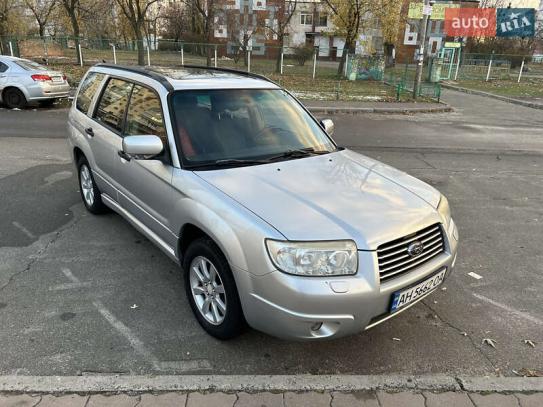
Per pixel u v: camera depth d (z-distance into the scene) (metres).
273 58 31.45
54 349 3.02
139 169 3.83
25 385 2.67
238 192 3.03
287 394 2.67
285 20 37.44
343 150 4.18
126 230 4.94
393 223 2.84
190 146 3.53
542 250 4.88
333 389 2.73
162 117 3.68
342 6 28.17
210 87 3.98
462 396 2.71
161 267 4.17
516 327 3.46
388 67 40.81
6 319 3.32
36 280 3.88
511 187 7.32
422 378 2.86
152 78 4.07
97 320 3.36
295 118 4.24
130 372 2.82
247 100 4.08
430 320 3.53
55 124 11.38
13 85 13.02
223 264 2.92
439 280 3.08
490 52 49.12
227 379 2.77
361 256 2.64
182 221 3.25
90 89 5.24
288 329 2.64
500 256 4.70
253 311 2.75
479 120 15.18
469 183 7.50
